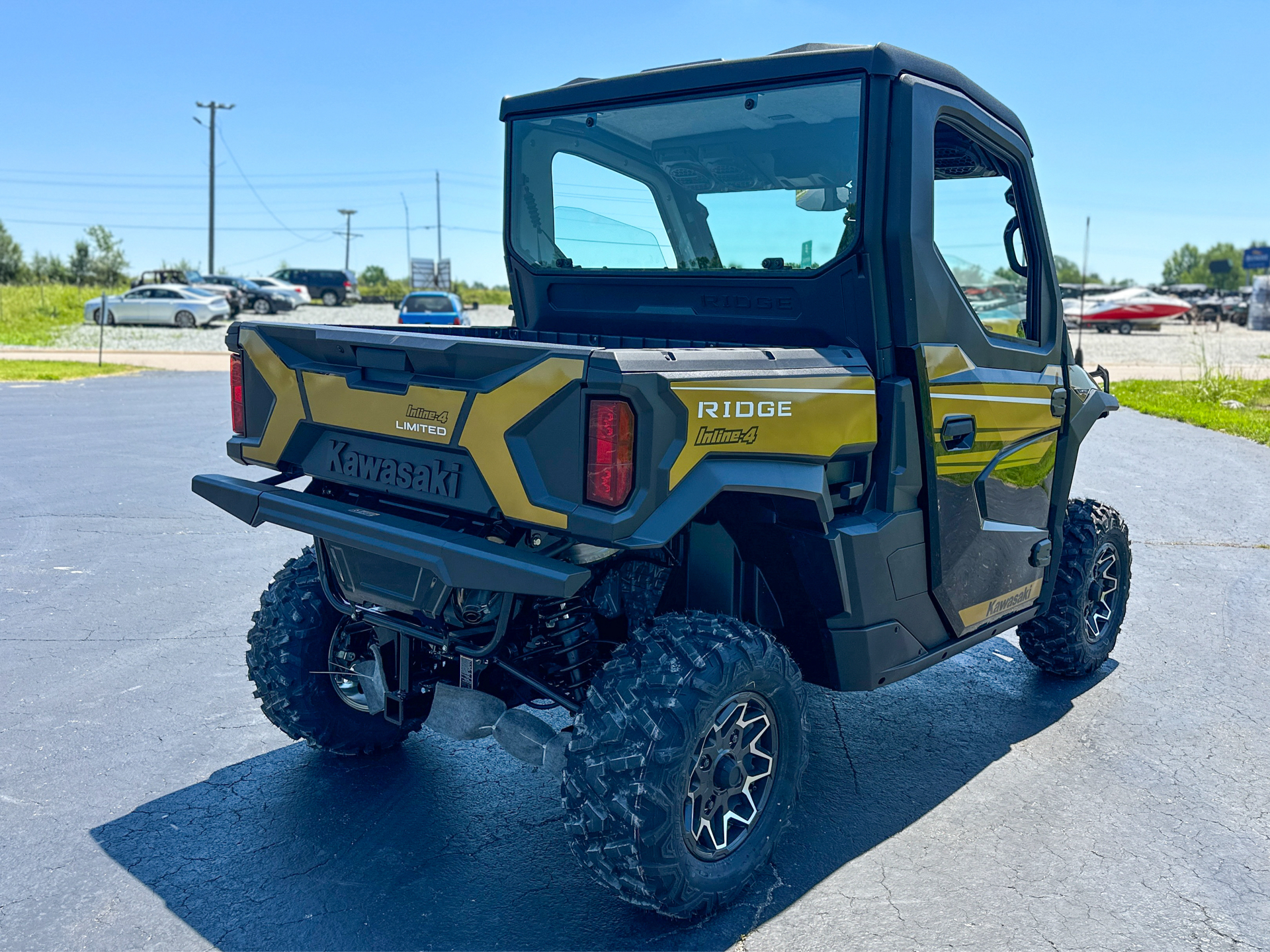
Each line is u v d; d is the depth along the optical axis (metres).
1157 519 8.47
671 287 3.60
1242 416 15.41
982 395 3.56
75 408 14.34
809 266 3.24
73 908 2.94
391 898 3.04
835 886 3.12
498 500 2.71
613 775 2.64
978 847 3.37
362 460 3.14
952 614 3.62
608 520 2.48
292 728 3.74
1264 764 4.02
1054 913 2.99
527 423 2.63
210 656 5.02
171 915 2.92
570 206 3.81
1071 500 4.83
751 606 3.29
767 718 2.99
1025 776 3.91
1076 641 4.64
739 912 2.98
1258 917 2.98
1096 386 4.62
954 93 3.31
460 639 3.09
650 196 3.57
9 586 6.05
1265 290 45.03
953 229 3.39
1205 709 4.59
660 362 2.56
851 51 3.04
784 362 2.89
